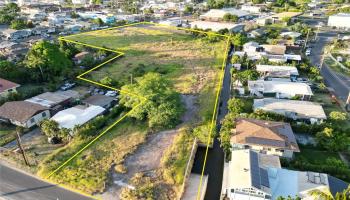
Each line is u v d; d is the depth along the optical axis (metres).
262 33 111.50
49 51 69.62
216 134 48.28
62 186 37.09
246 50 90.19
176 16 151.88
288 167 39.03
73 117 50.53
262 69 72.75
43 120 49.34
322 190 31.25
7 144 45.66
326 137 44.09
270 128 43.50
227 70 78.25
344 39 103.94
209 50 95.31
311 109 52.50
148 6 174.75
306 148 44.59
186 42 104.25
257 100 56.22
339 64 80.88
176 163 41.91
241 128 44.00
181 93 63.94
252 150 39.44
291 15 141.75
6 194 35.38
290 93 60.25
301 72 75.38
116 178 38.84
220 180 39.44
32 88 64.81
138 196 35.66
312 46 99.06
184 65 81.31
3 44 93.06
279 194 32.75
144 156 43.50
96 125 49.50
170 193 36.66
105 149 44.75
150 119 51.31
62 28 121.25
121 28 124.75
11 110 51.34
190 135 48.28
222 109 57.28
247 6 169.88
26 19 132.88
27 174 39.09
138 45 99.31
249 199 32.75
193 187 37.69
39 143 46.25
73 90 64.19
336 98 61.16
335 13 147.62
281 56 82.69
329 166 38.28
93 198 35.31
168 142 47.00
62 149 44.19
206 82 70.06
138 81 60.56
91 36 110.00
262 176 34.03
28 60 69.50
